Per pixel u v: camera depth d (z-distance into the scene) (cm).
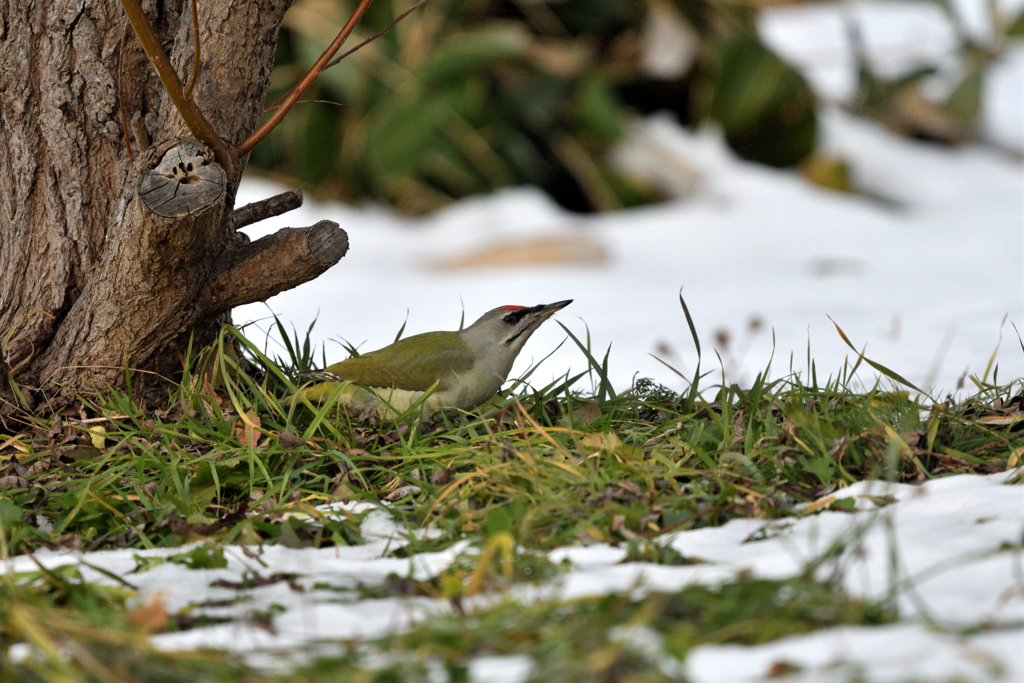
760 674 400
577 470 763
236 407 860
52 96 988
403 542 685
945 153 3997
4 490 795
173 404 941
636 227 3180
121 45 924
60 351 977
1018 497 670
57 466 843
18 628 488
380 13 3056
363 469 809
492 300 2281
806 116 3459
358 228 3130
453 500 743
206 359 994
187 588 589
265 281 970
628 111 3588
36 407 964
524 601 506
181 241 885
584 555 623
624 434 898
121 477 802
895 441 783
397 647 454
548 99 3262
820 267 2670
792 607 458
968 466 794
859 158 3684
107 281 941
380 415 959
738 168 3444
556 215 3222
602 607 477
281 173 3266
